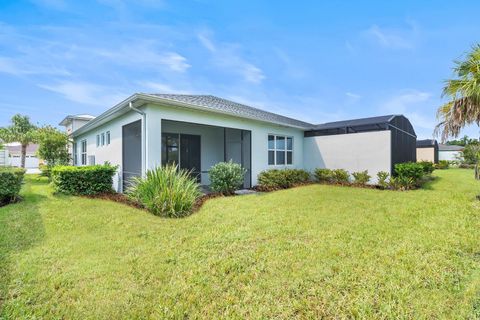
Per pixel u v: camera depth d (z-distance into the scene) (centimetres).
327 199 753
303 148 1318
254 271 313
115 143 911
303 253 362
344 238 422
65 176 742
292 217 549
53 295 261
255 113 1142
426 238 420
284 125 1133
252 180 1026
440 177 1389
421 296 263
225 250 375
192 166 1137
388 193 865
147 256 352
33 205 612
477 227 477
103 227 472
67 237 416
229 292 273
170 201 572
